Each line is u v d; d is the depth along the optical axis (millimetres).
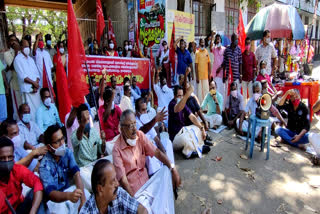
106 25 10328
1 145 2012
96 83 5789
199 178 3389
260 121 3803
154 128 3229
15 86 5039
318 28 18453
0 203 1886
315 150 3803
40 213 2055
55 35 17672
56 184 2268
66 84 3494
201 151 4082
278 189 3094
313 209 2709
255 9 11445
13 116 5215
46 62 5398
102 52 7074
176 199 2906
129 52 7582
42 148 2240
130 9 8766
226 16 10250
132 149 2400
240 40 7109
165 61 6723
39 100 4898
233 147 4402
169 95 5906
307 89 5887
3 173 2016
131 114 2314
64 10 14578
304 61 11445
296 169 3582
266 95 3842
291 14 7547
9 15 15859
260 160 3881
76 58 3078
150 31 8008
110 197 1613
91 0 11500
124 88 4902
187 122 4281
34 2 12797
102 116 3684
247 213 2680
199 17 9195
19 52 4621
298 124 4258
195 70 6457
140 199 2041
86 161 2953
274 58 6574
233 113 5402
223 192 3059
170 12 7535
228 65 5957
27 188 2406
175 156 4105
